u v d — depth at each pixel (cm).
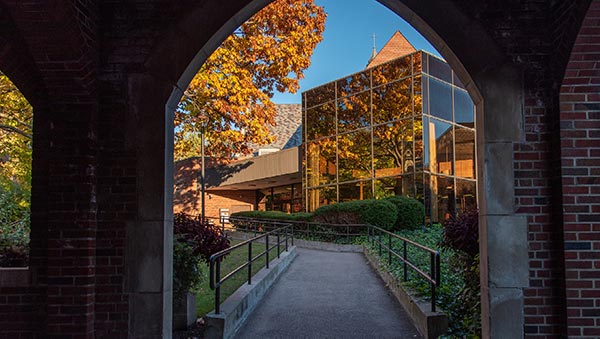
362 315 694
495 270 455
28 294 474
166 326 477
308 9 1441
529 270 454
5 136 1172
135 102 478
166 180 482
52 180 462
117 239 471
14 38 473
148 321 463
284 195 3055
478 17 476
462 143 1994
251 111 1394
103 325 464
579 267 434
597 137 442
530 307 450
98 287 467
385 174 1903
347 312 712
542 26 473
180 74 480
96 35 473
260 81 1466
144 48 483
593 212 437
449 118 1930
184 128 1489
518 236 455
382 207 1647
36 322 471
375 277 1030
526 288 452
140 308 464
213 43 497
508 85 467
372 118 1967
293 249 1405
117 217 473
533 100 467
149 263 468
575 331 430
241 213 2564
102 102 482
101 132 479
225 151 1540
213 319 551
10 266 583
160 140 477
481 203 479
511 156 462
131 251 468
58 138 464
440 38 481
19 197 1030
